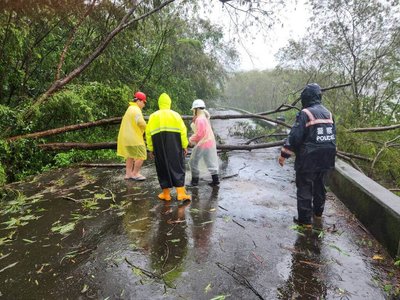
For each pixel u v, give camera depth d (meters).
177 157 4.51
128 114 5.33
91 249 3.29
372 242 3.48
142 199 4.75
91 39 8.73
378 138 8.22
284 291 2.61
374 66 10.21
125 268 2.94
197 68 15.76
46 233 3.67
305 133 3.58
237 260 3.07
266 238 3.53
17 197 4.86
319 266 2.99
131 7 7.82
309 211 3.78
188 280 2.75
